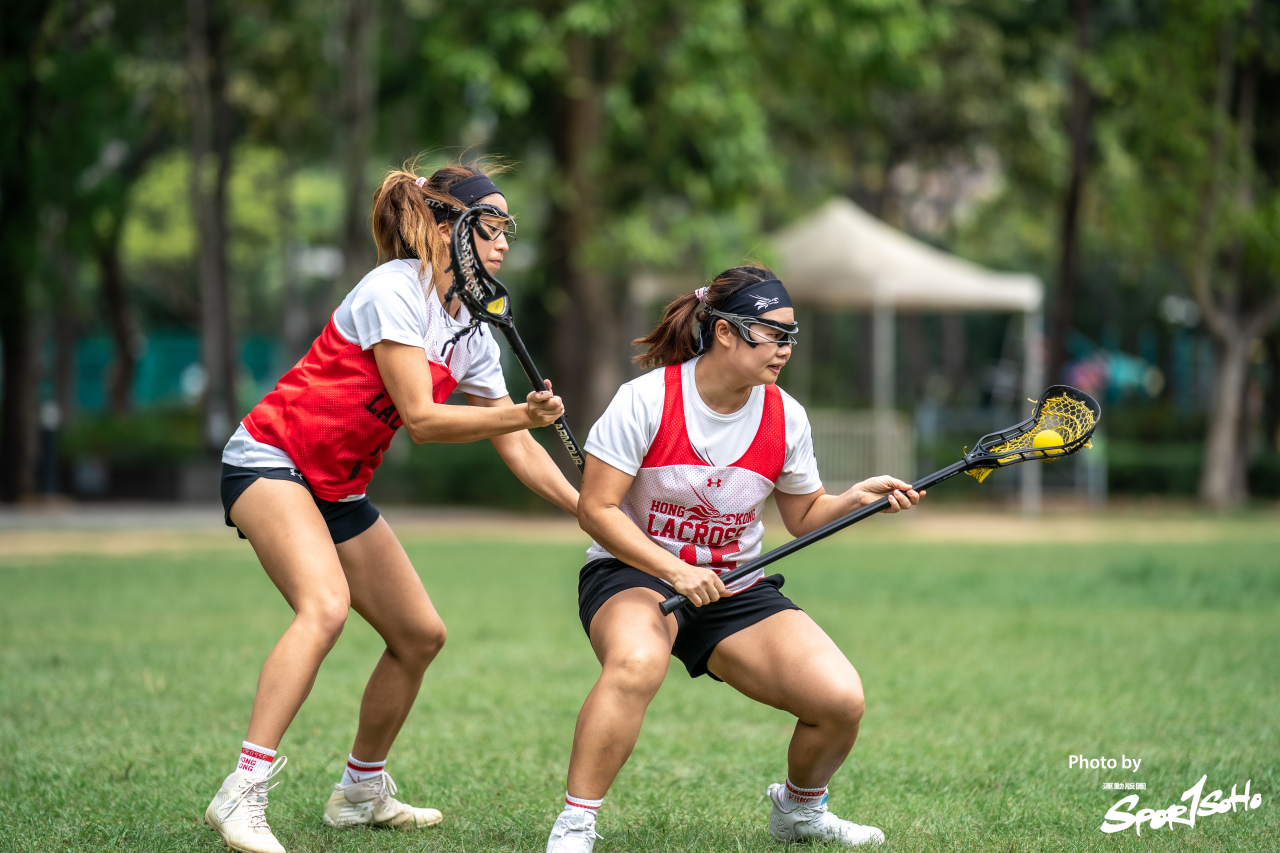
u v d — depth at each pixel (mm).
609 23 33250
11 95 34406
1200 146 41188
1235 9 40469
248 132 49469
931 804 8664
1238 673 13609
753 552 7805
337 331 7590
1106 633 16453
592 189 37406
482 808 8641
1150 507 46188
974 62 49500
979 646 15438
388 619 7941
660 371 7523
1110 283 65812
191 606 18594
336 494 7688
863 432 39250
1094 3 45656
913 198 65375
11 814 8242
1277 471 49688
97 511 38312
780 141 50812
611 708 7004
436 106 38406
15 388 39125
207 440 42781
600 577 7633
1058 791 8961
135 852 7410
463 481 43594
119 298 54938
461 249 7000
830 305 41281
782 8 35250
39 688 12312
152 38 45000
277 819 8328
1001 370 73375
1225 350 44844
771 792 7977
